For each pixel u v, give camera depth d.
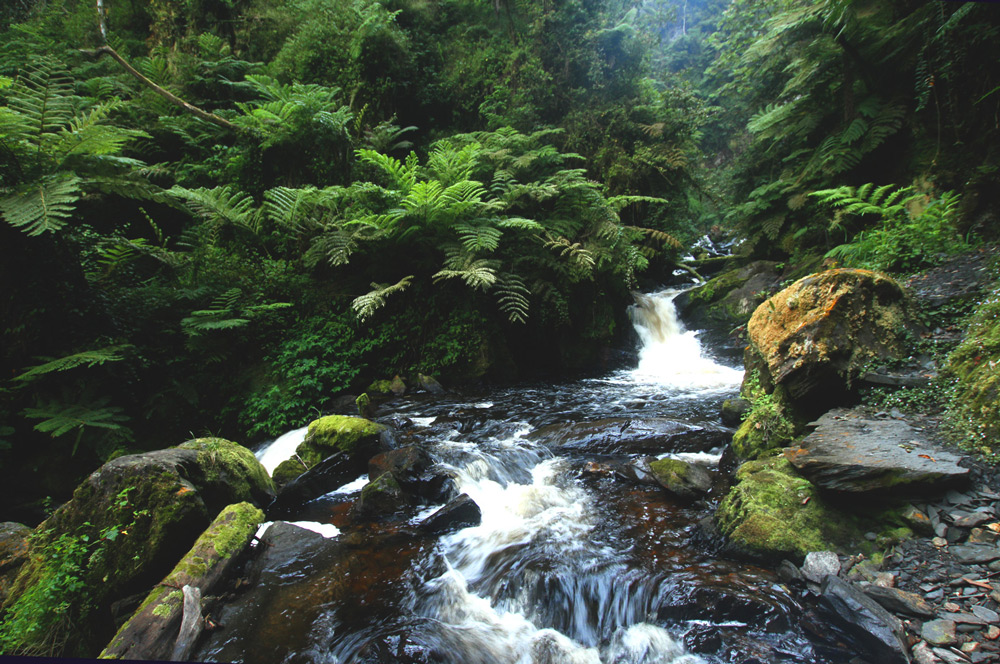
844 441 3.44
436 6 12.30
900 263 6.14
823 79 9.22
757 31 11.05
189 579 2.96
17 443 5.01
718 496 3.84
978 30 6.76
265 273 7.24
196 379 6.33
